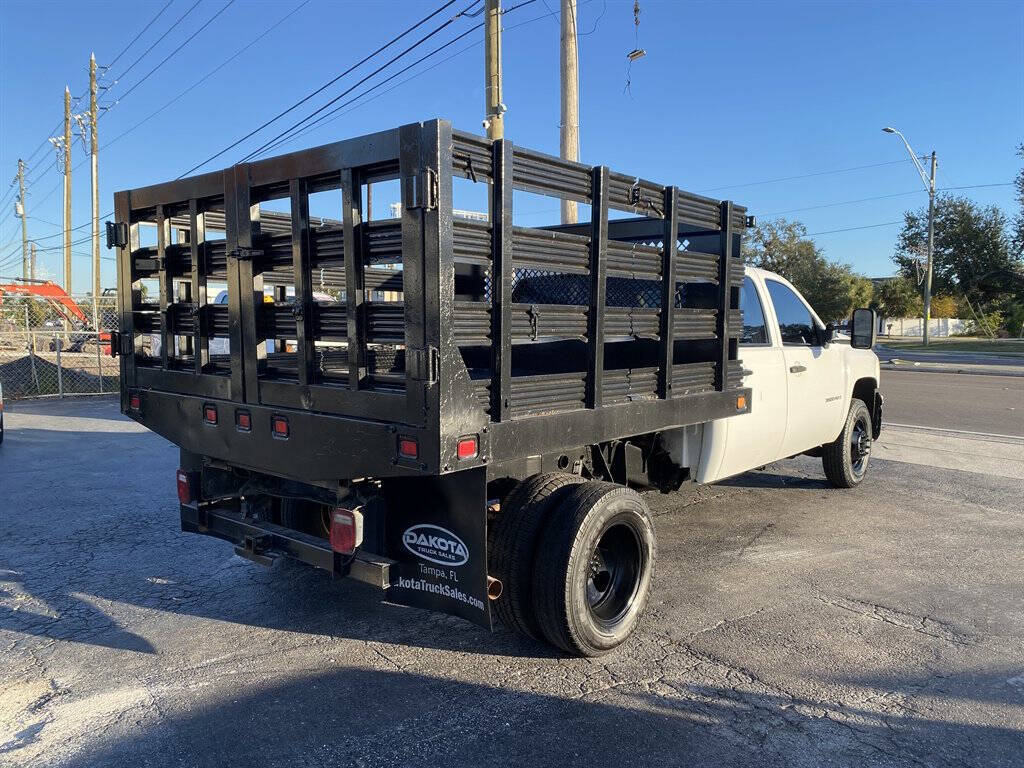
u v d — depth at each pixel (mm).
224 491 4230
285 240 3416
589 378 3590
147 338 4566
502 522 3570
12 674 3541
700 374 4410
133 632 4023
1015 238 46719
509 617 3623
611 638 3668
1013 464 8914
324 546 3607
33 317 28875
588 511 3480
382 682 3453
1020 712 3227
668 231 4004
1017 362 30734
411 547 3426
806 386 6363
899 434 11258
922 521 6312
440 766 2807
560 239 3352
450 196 2818
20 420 12711
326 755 2871
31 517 6359
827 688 3420
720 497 7148
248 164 3486
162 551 5430
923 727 3096
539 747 2930
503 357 3092
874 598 4547
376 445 3064
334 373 3324
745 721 3129
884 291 67562
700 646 3854
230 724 3088
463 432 2934
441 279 2795
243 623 4141
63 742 2953
